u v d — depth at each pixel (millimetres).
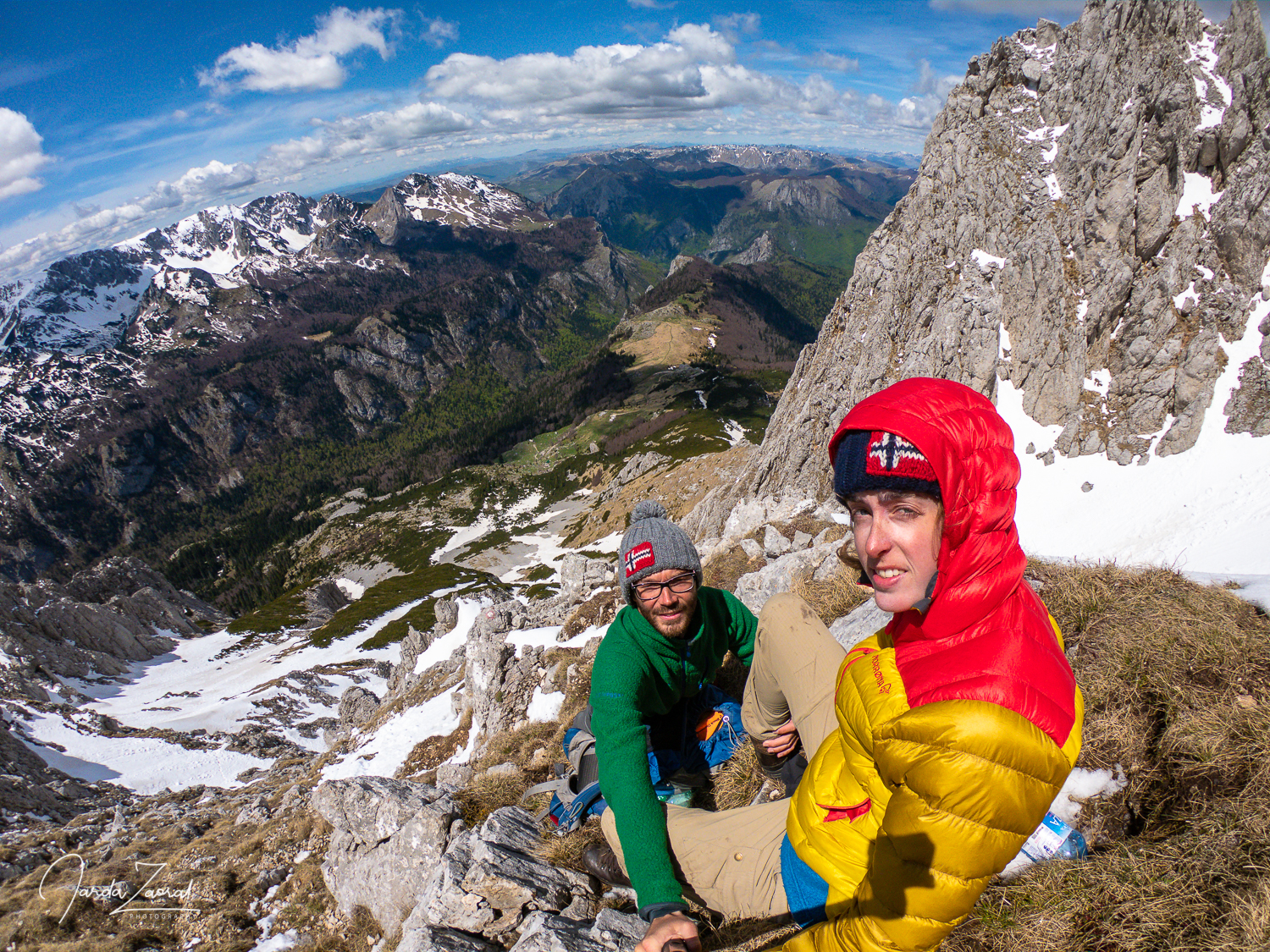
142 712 85500
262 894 14867
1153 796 2967
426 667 36062
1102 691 3459
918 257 66438
